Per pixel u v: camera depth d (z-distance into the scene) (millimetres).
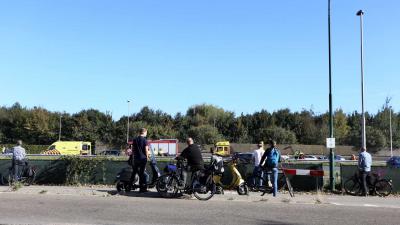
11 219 9867
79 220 9867
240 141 102125
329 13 19609
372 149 86438
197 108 116750
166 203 12523
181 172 14023
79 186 17625
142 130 14773
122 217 10281
